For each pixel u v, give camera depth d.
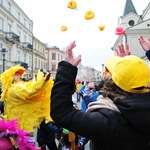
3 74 3.58
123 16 47.28
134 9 50.19
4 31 35.59
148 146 1.56
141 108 1.40
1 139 2.19
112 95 1.58
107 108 1.51
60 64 1.64
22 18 44.09
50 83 3.46
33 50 51.06
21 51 43.50
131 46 37.56
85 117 1.48
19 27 42.28
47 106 3.49
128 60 1.53
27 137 2.32
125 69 1.49
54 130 4.30
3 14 35.03
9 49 38.16
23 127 3.36
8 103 3.49
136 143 1.45
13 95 3.33
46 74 3.09
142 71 1.49
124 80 1.49
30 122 3.38
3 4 35.09
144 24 37.91
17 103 3.39
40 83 3.09
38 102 3.43
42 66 59.41
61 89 1.57
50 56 73.56
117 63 1.57
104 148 1.48
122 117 1.45
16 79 3.65
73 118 1.49
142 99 1.45
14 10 39.72
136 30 37.56
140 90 1.51
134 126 1.43
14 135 2.22
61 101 1.55
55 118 1.55
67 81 1.58
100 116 1.46
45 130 4.43
